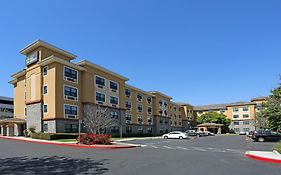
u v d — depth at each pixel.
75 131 44.22
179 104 96.25
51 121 41.12
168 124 83.94
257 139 39.84
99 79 51.38
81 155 18.58
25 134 43.09
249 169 12.88
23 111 49.56
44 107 42.47
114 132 55.09
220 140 44.31
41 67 43.62
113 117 54.94
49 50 44.91
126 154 19.34
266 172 12.11
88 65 48.28
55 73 41.72
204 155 19.08
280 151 18.98
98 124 45.00
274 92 27.95
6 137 40.28
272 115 27.56
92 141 28.48
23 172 12.09
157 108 77.62
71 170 12.50
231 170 12.59
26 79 46.38
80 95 46.75
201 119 98.62
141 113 70.50
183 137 50.97
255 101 102.19
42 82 43.28
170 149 24.78
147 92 73.50
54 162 15.11
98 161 15.46
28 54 46.41
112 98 55.03
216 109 106.38
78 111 45.75
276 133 39.53
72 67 45.22
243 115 101.19
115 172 11.98
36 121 42.84
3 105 89.50
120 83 58.19
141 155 18.70
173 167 13.35
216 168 13.12
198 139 48.59
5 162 15.26
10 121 45.53
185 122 97.25
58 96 41.78
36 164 14.41
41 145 27.62
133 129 66.31
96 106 48.53
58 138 37.09
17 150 22.11
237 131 101.44
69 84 44.41
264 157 16.47
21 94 50.56
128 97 65.50
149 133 69.56
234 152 22.02
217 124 90.56
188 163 14.73
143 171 12.23
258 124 61.62
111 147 25.64
